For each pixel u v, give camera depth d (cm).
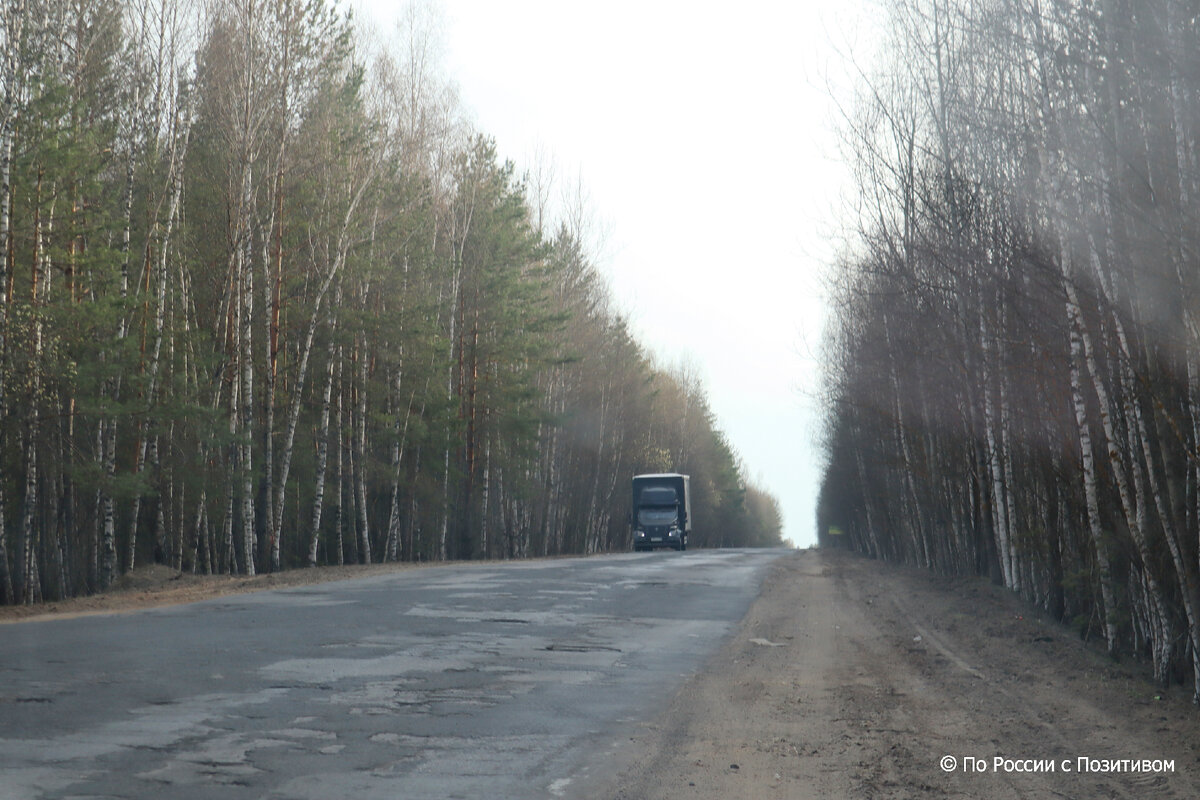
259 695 947
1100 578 1357
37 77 2473
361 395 4347
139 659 1141
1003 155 1387
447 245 4825
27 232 2659
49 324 2530
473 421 4806
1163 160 880
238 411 3884
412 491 4706
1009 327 1630
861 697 1027
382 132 3912
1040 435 1678
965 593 2236
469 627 1545
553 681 1088
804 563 4194
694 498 11219
